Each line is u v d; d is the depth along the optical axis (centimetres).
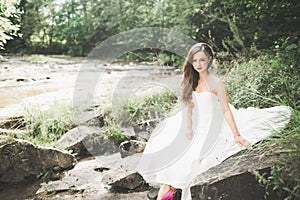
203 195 246
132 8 1277
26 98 531
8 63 1030
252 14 692
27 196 319
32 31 1432
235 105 394
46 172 355
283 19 675
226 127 307
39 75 791
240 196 243
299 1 626
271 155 259
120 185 319
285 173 239
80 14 1435
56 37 1473
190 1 923
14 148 344
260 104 393
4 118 418
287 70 434
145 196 308
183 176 274
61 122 428
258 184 241
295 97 374
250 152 279
